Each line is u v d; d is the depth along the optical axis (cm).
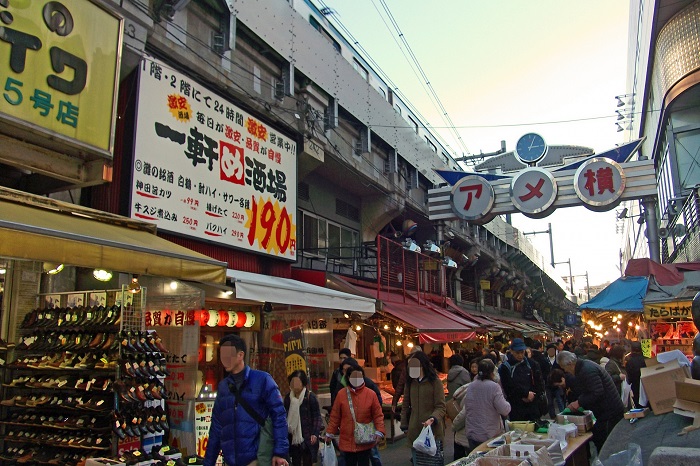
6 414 674
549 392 1138
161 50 823
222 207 902
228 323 877
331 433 594
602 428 639
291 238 1093
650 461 253
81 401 621
